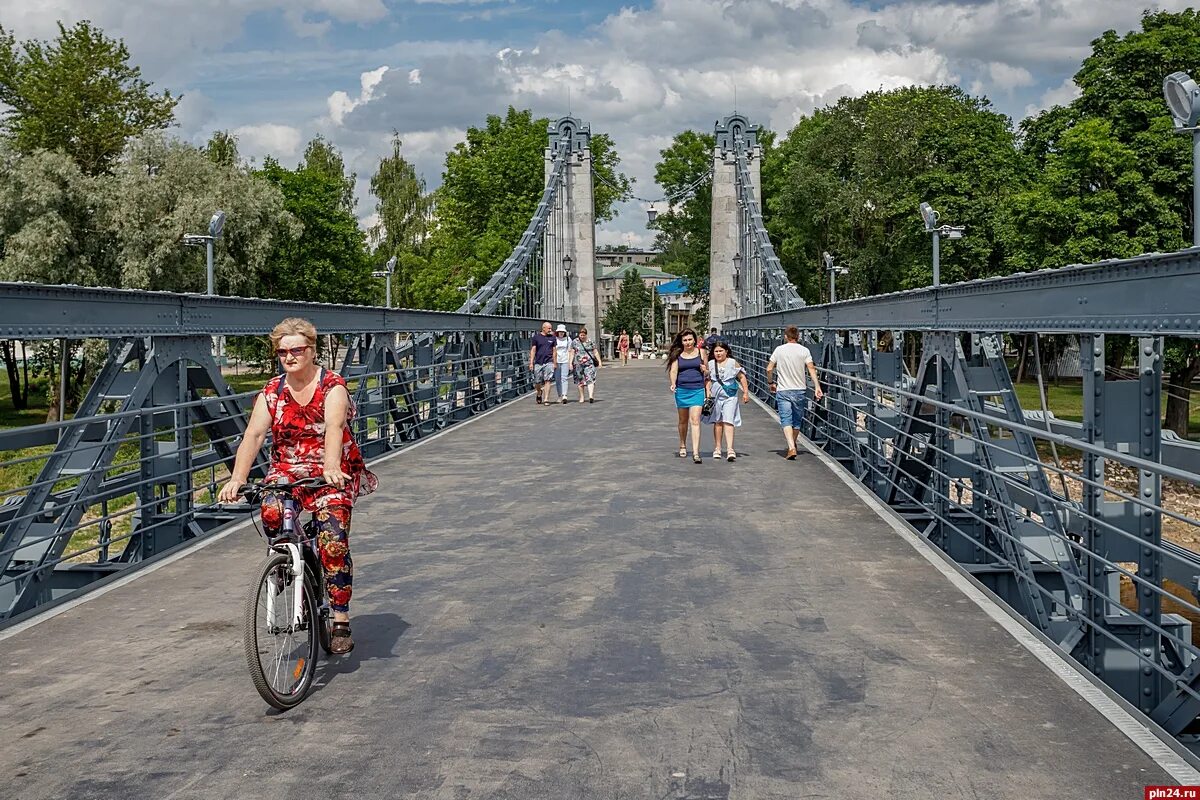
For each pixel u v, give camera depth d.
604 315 117.44
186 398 9.17
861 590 6.55
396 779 3.86
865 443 11.30
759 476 11.48
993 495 8.71
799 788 3.75
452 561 7.50
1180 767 3.89
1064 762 3.95
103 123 38.53
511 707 4.59
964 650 5.33
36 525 7.82
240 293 36.62
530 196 58.34
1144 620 5.11
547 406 22.31
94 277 34.22
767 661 5.18
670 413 20.06
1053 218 29.64
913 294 10.18
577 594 6.52
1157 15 30.33
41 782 3.89
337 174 68.31
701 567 7.20
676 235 66.25
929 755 4.02
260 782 3.86
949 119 46.16
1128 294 5.79
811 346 16.70
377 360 15.27
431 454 13.84
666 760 4.00
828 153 50.62
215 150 41.22
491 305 29.56
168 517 8.77
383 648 5.46
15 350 43.34
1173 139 28.12
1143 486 6.16
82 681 5.04
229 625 5.99
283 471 4.98
